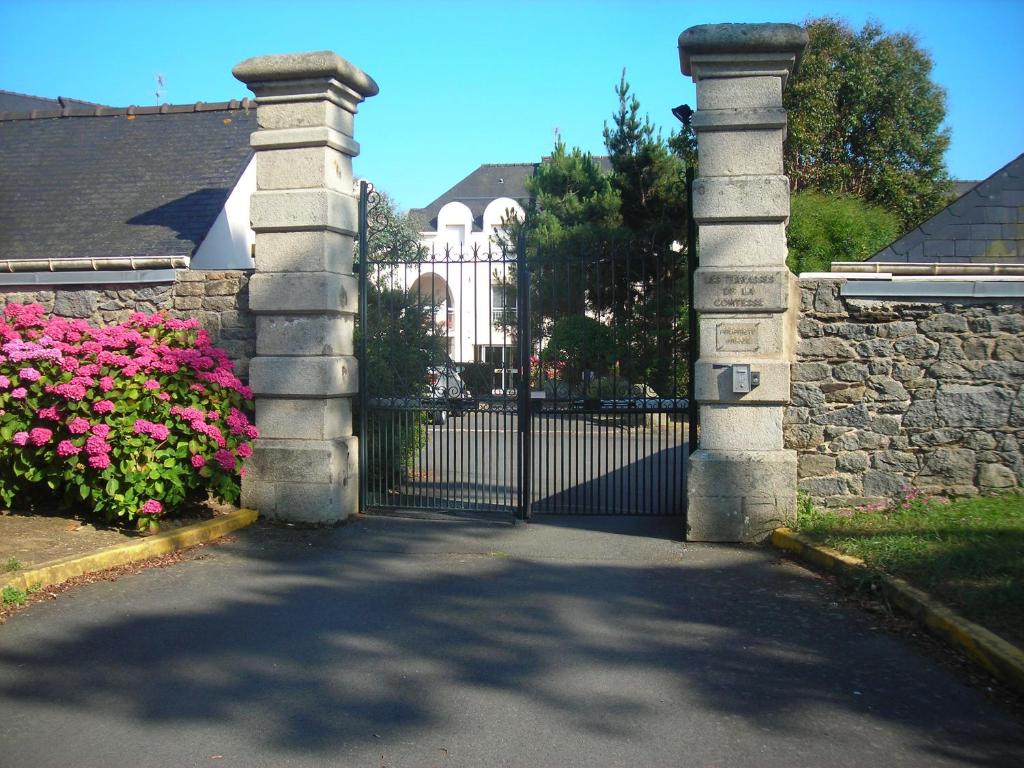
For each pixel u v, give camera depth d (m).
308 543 7.84
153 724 4.21
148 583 6.53
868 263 8.80
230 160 15.05
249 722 4.25
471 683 4.74
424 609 6.02
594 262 8.93
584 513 8.86
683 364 8.82
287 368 8.45
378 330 9.41
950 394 7.72
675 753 3.96
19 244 13.49
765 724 4.25
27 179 15.34
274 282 8.43
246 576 6.78
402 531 8.30
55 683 4.69
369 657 5.11
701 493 7.77
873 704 4.46
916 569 6.11
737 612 5.93
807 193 22.45
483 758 3.90
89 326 8.41
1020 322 7.64
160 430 7.36
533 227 20.16
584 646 5.31
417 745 4.02
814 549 6.93
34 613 5.79
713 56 7.58
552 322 9.30
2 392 7.66
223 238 14.57
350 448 8.80
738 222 7.70
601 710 4.41
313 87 8.34
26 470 7.60
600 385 8.67
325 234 8.37
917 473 7.78
